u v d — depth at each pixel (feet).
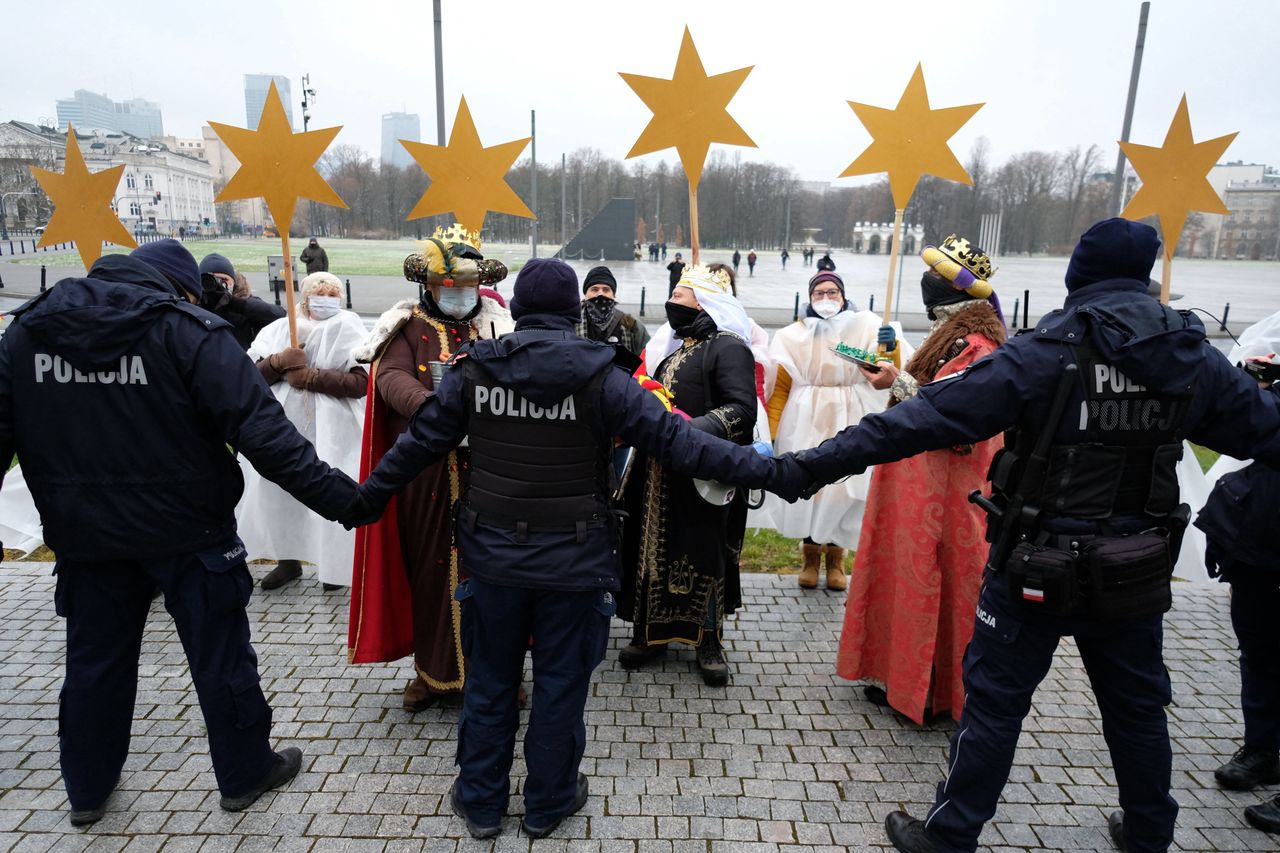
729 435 10.36
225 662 8.85
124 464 8.04
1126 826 8.44
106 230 11.91
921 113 11.46
